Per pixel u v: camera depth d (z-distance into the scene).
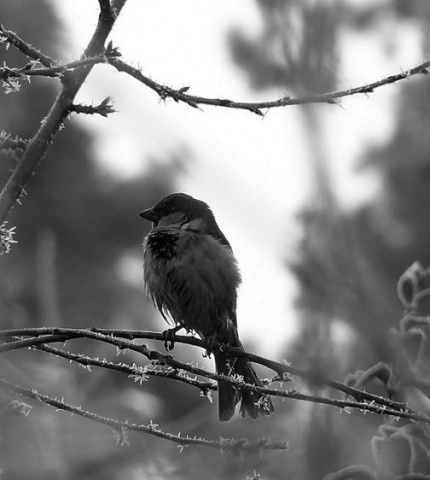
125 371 7.82
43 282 12.39
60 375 13.72
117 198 20.97
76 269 20.78
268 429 13.29
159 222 12.40
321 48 6.52
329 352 6.24
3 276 16.23
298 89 6.36
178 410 17.19
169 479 11.79
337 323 5.86
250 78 6.81
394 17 10.39
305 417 7.64
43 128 7.57
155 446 11.97
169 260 12.02
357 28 8.24
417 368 8.03
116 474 11.68
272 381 8.45
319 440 7.34
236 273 12.08
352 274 5.83
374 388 8.32
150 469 11.53
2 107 20.23
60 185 21.23
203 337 12.40
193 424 14.49
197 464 12.15
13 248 20.28
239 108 6.80
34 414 10.14
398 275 13.18
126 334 8.10
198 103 6.93
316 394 7.41
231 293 12.04
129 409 16.20
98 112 7.33
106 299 20.72
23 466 9.53
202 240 12.04
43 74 6.98
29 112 20.38
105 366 7.77
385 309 5.79
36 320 18.31
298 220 5.96
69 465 11.30
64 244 21.02
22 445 9.57
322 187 5.98
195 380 7.94
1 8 18.39
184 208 12.38
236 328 12.19
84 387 15.09
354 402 7.39
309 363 6.28
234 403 10.52
